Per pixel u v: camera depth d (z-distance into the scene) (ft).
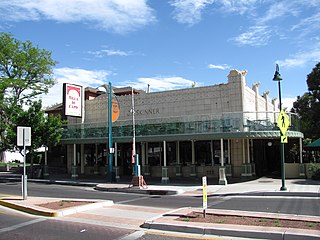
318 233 25.72
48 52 130.72
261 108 102.68
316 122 122.31
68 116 99.55
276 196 53.06
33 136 92.79
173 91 90.99
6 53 123.34
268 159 101.35
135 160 71.00
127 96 98.07
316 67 121.19
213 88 85.46
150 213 39.65
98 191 67.62
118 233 29.76
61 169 118.93
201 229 28.78
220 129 74.43
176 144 89.45
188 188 66.85
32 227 32.55
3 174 112.47
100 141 89.81
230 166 81.76
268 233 26.43
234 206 42.88
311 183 64.95
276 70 58.44
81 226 32.83
